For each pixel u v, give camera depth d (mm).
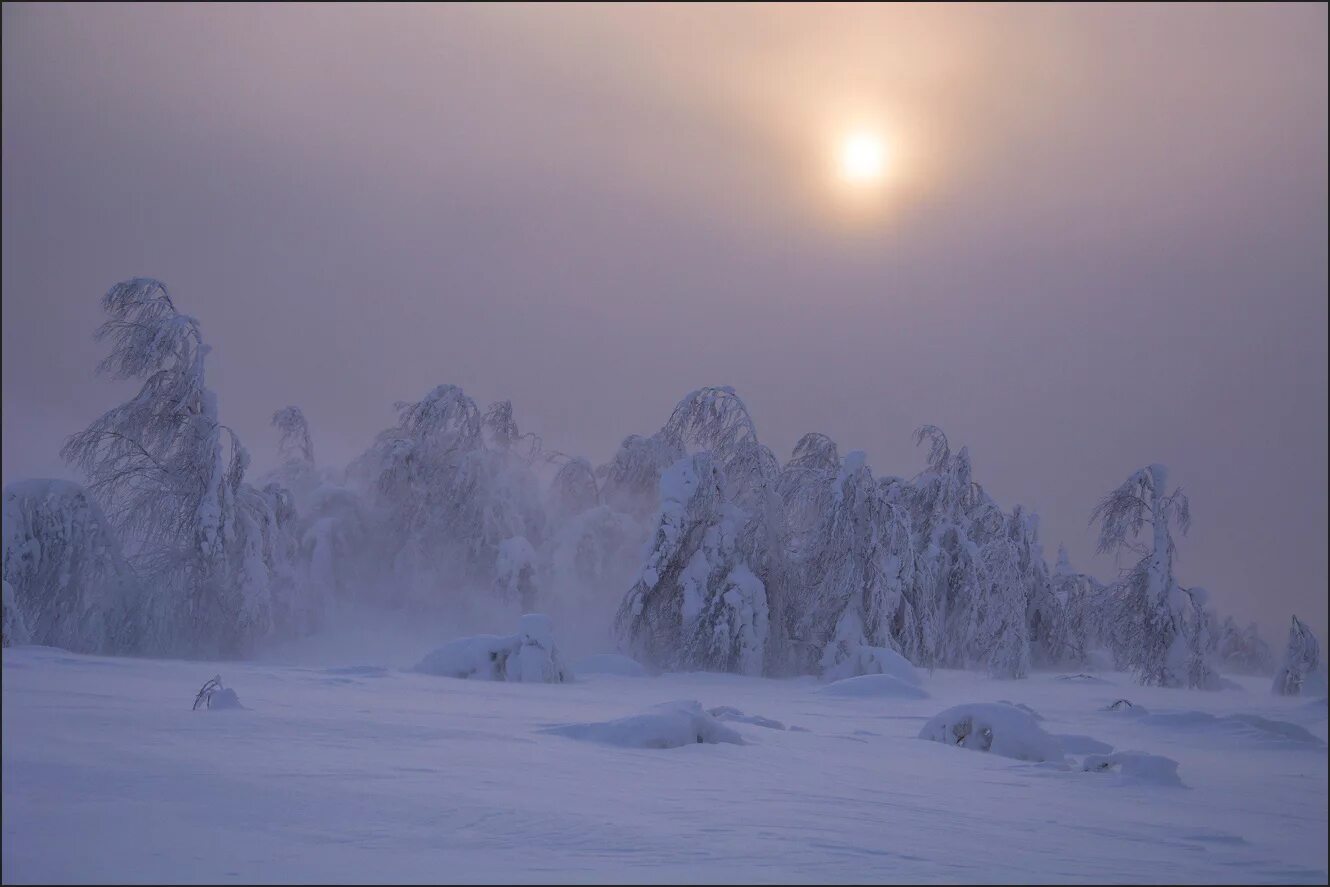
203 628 35250
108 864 6043
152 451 36031
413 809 8078
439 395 47594
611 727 13297
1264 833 9047
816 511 38875
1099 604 40625
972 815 9453
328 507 47625
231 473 36656
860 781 11375
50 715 11984
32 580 32250
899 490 44250
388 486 47594
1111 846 8172
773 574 38281
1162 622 38219
